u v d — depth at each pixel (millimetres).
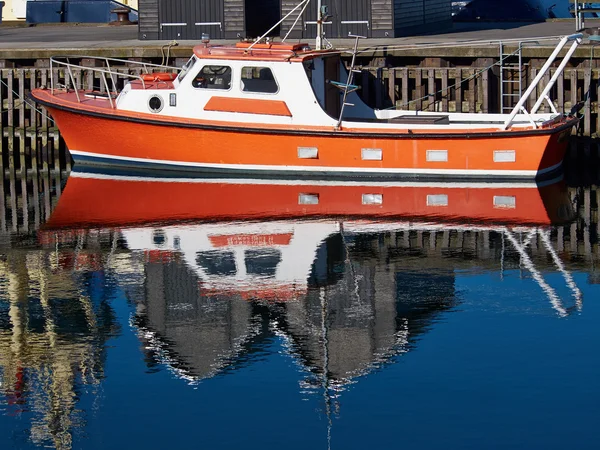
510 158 20938
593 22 30266
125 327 14055
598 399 11680
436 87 23719
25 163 24297
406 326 13914
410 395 11898
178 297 15086
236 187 21000
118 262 16672
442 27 28734
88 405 11852
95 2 34875
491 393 11898
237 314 14391
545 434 10992
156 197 20297
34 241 17891
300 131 21016
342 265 16312
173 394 12070
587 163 22859
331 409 11586
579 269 16016
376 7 26078
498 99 23484
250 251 17031
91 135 21844
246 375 12516
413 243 17359
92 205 19953
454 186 20922
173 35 26828
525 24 30375
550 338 13398
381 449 10781
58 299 15102
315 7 26453
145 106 21453
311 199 20031
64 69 24219
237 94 21125
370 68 23406
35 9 34969
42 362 12992
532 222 18484
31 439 11133
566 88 23234
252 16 26922
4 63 24688
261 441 10984
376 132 20906
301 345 13352
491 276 15734
